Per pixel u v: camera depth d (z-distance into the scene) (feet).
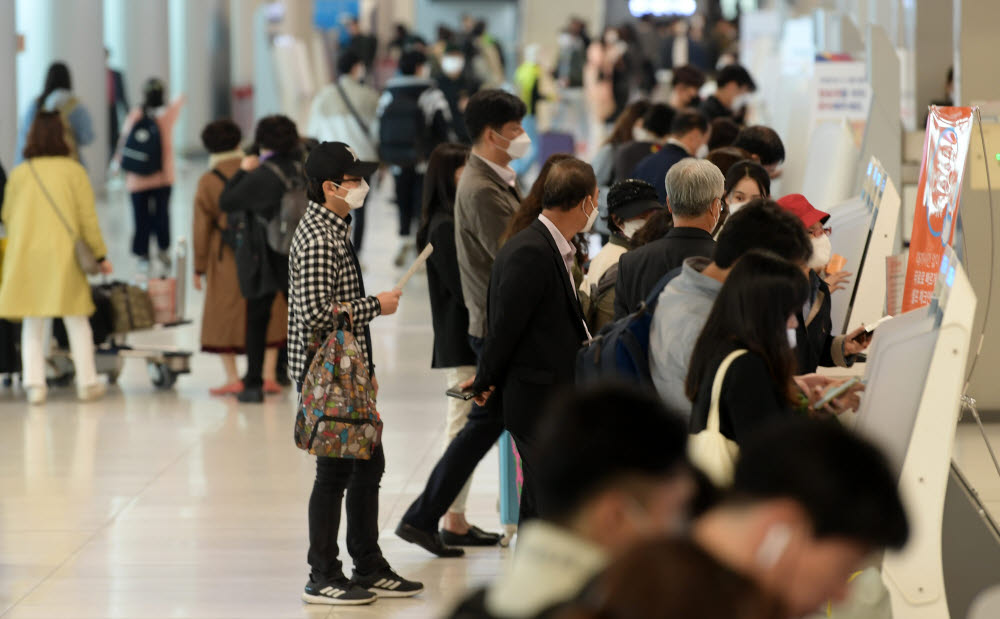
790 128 95.09
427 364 94.58
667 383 34.81
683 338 34.30
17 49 110.52
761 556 17.01
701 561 13.79
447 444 55.06
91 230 80.74
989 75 67.72
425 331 107.55
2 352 84.74
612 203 50.72
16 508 60.13
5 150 109.19
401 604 47.65
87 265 80.18
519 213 46.14
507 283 43.04
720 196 42.50
